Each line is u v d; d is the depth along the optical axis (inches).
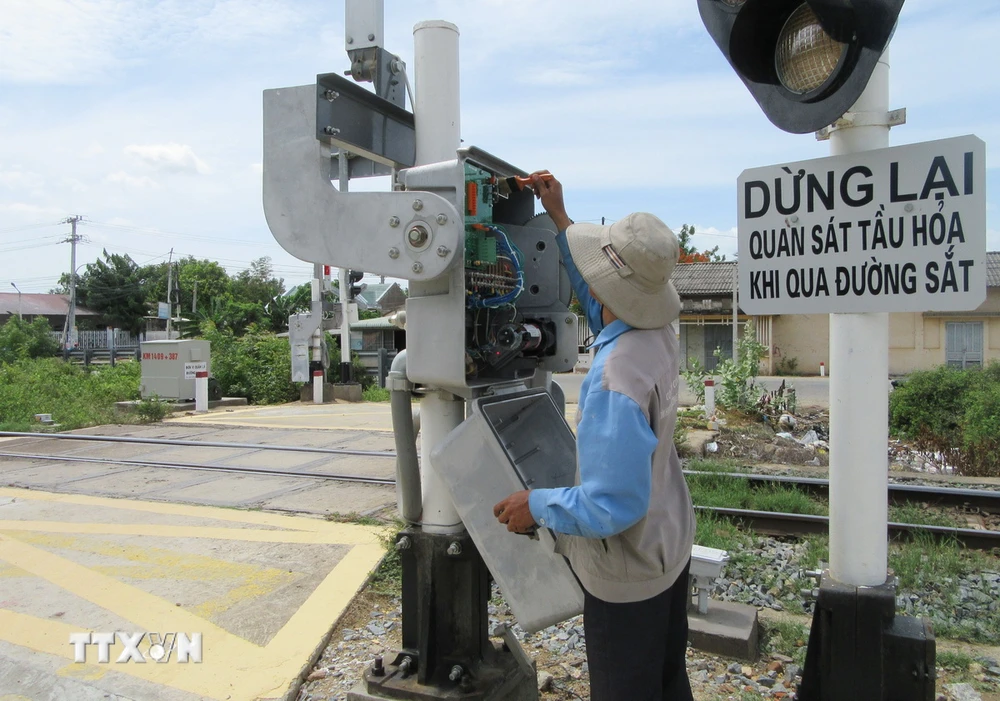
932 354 1082.7
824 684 106.1
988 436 357.1
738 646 147.6
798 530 235.8
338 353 776.9
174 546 208.5
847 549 105.4
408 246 94.2
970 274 91.4
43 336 1411.2
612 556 82.4
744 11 91.8
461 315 97.0
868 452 103.5
